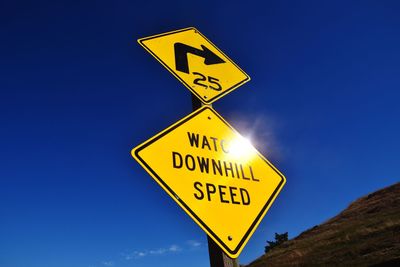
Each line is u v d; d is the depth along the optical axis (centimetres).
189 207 278
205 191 292
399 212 3319
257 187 324
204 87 386
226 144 333
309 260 3006
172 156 294
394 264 2089
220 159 319
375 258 2355
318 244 3450
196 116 333
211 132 332
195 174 296
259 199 318
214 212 286
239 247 280
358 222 3697
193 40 420
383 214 3553
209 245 281
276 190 336
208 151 317
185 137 312
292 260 3244
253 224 299
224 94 396
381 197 4388
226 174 313
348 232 3394
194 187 289
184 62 395
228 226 286
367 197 4791
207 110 346
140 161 279
